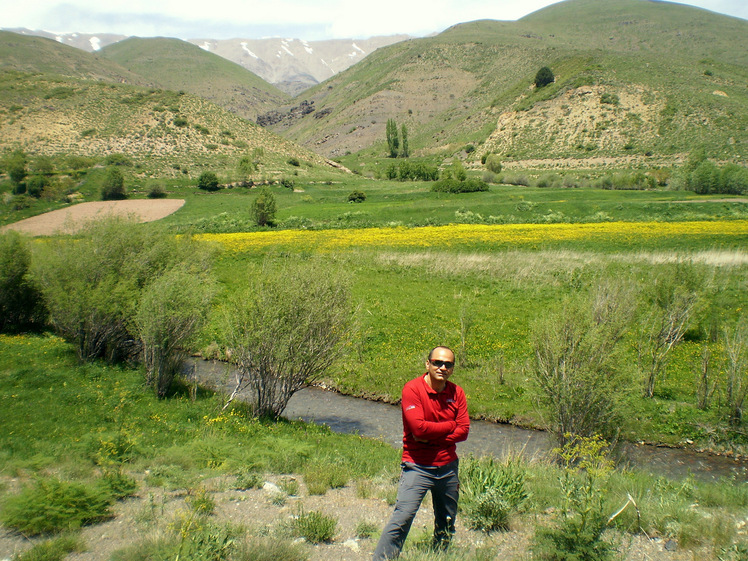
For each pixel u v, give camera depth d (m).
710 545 5.04
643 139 118.44
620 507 5.64
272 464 7.96
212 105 142.88
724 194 74.00
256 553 4.48
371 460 8.98
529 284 25.36
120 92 136.38
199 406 11.93
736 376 11.58
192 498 6.10
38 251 18.08
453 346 17.31
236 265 31.31
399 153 181.12
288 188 98.44
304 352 11.16
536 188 90.81
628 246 33.62
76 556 4.79
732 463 10.34
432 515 5.91
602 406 8.34
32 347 16.05
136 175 99.31
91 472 7.39
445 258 30.28
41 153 102.56
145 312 12.55
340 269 12.16
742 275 24.70
